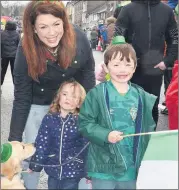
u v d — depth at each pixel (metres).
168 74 4.14
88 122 2.03
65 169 2.21
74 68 2.29
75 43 2.23
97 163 2.05
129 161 2.01
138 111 2.04
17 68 2.28
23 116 2.36
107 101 2.02
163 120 4.13
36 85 2.33
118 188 2.05
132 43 3.29
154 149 1.84
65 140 2.22
